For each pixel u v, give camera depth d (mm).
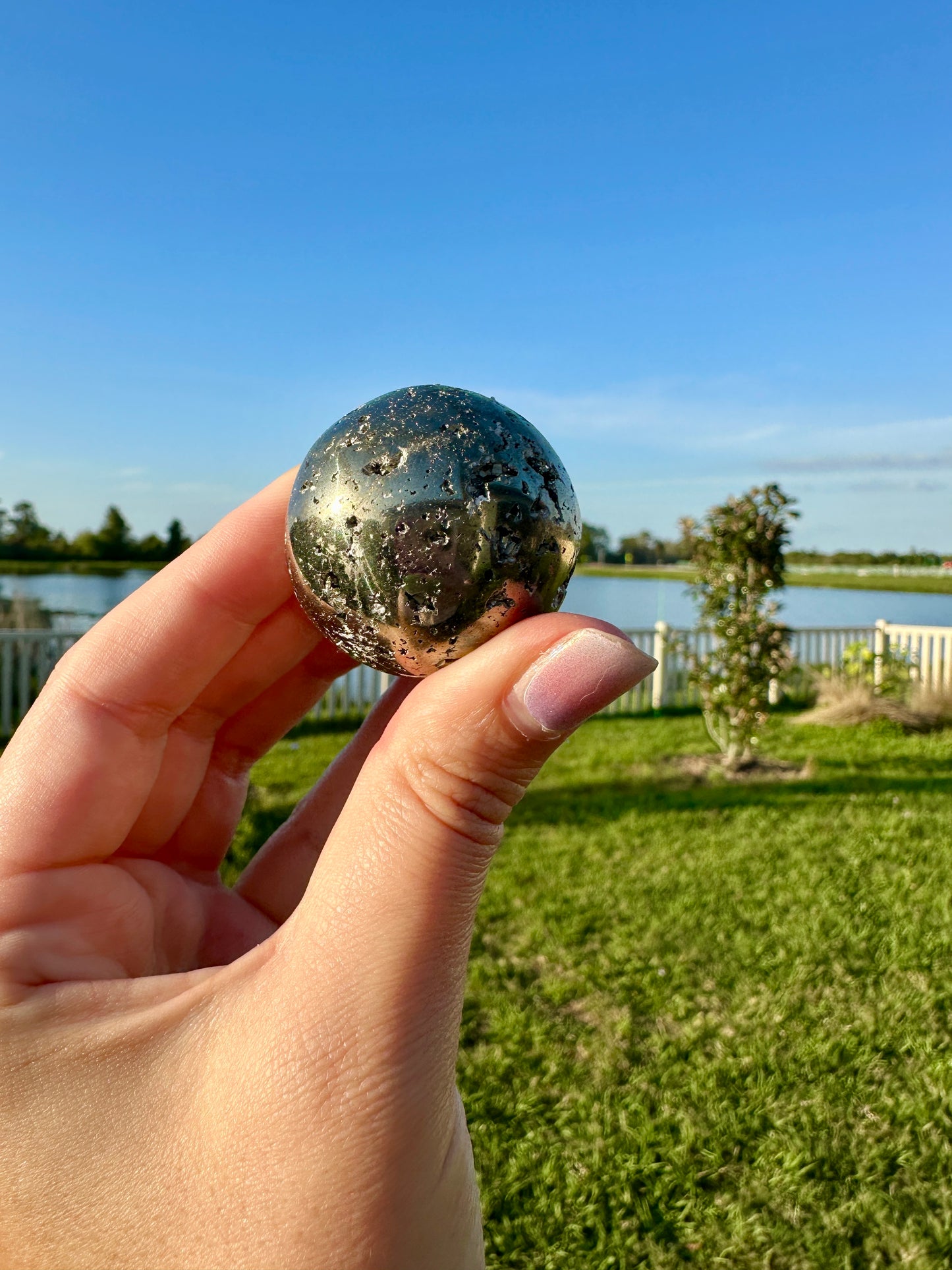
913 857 5367
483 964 4043
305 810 2033
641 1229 2637
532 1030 3512
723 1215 2664
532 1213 2689
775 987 3840
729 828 6012
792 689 12711
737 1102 3113
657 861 5324
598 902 4699
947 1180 2770
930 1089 3156
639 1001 3734
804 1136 2945
